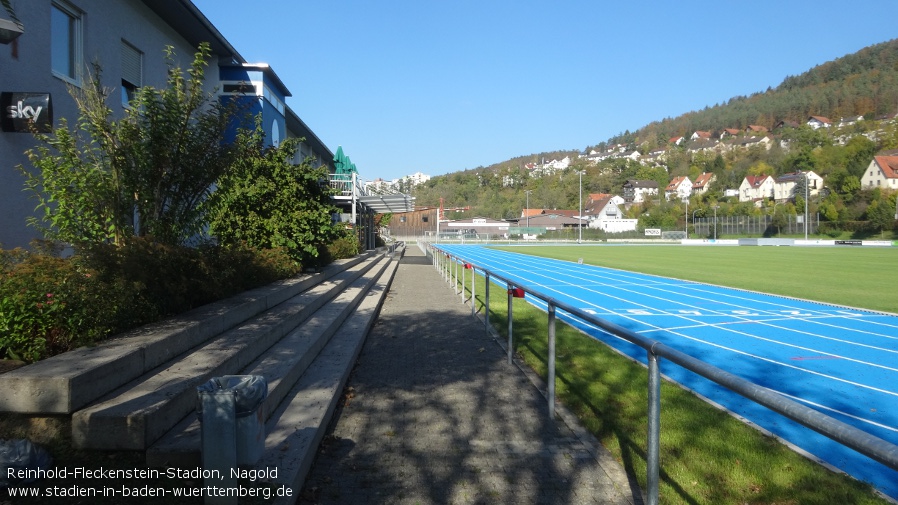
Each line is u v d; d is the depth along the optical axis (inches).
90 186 246.7
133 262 216.2
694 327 486.0
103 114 254.5
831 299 690.2
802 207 3540.8
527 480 174.4
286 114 933.2
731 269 1187.9
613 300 669.9
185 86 276.5
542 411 241.1
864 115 6574.8
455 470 180.4
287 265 447.2
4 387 146.7
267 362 241.1
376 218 1782.7
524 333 419.5
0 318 175.0
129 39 454.9
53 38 360.5
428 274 973.2
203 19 531.8
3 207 301.6
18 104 299.0
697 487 170.7
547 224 4473.4
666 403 253.3
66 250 345.4
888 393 286.8
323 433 201.9
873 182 3826.3
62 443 148.3
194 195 289.4
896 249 2247.8
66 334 186.5
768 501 162.9
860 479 180.5
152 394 165.2
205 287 276.7
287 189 465.7
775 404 95.9
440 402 251.3
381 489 165.5
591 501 161.3
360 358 335.6
